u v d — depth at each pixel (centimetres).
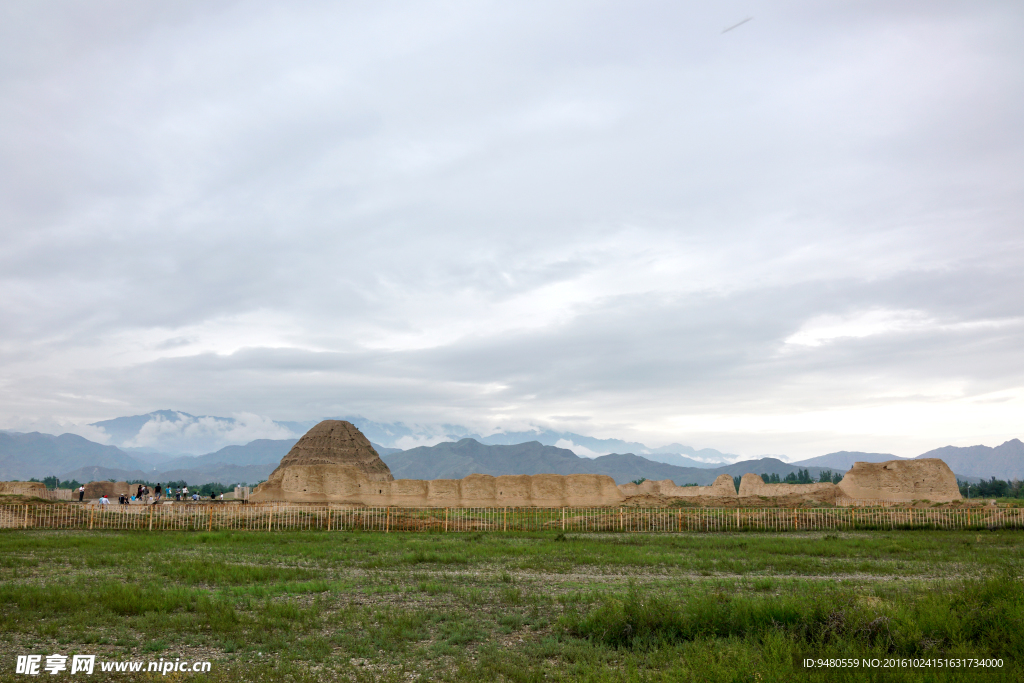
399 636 1302
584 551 2602
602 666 1102
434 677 1077
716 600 1393
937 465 5972
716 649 1143
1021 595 1309
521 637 1329
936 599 1318
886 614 1252
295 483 6241
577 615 1414
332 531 3619
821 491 5975
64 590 1594
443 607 1584
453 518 4150
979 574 2050
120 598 1506
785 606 1303
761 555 2491
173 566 2105
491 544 2881
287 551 2602
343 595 1717
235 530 3619
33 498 4772
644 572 2138
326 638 1291
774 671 964
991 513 3941
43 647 1188
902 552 2608
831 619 1245
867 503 5656
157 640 1238
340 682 1028
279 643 1226
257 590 1714
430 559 2394
